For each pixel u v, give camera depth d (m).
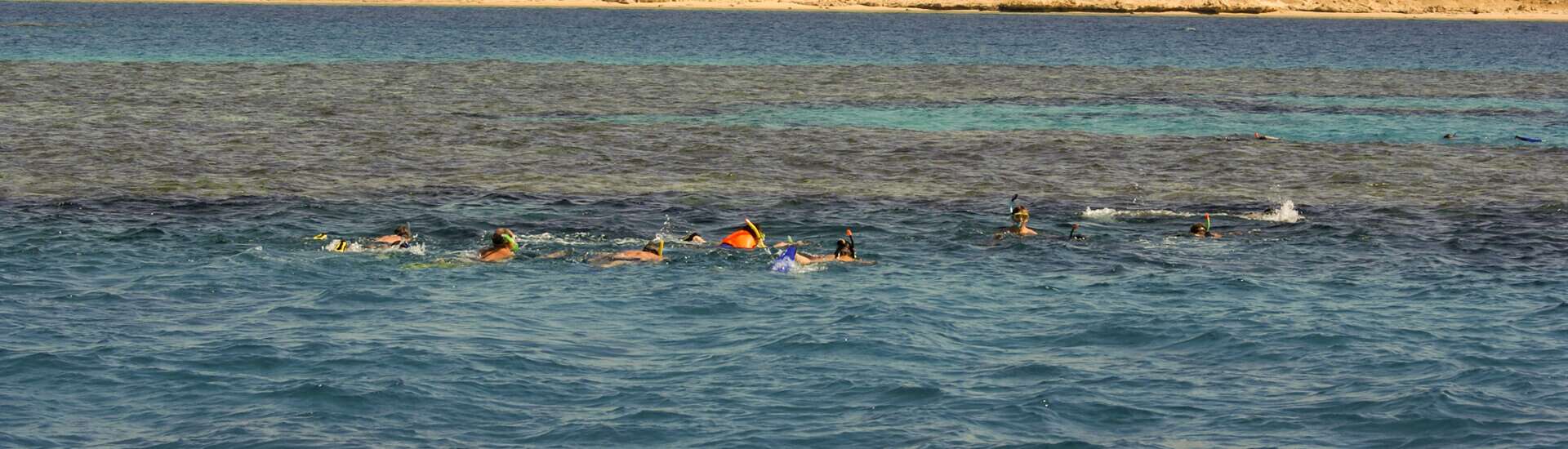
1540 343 17.14
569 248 23.30
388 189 30.55
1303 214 28.44
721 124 46.16
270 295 19.17
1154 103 56.72
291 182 31.30
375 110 48.97
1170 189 32.53
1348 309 19.00
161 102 50.19
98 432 13.34
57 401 14.25
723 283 20.22
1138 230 25.84
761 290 19.80
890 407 14.38
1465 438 13.45
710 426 13.70
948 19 167.50
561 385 15.01
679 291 19.62
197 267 21.00
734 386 15.04
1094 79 70.69
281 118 45.47
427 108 50.28
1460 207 29.66
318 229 24.98
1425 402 14.45
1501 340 17.25
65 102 49.25
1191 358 16.39
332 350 16.17
